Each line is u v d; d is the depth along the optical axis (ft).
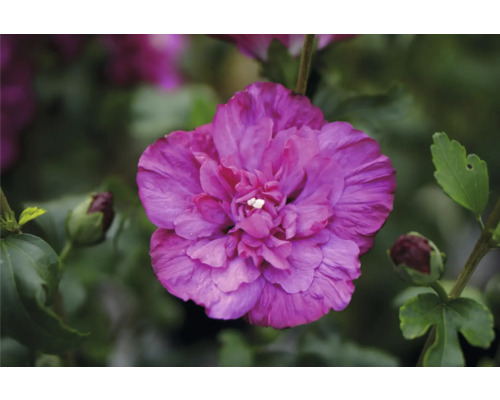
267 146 1.40
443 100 2.22
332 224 1.39
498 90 2.18
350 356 1.72
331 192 1.39
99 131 2.21
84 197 1.66
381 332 2.06
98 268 1.80
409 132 2.10
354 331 2.08
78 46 2.08
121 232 1.69
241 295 1.37
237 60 2.46
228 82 2.50
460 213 2.25
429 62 2.09
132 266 1.82
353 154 1.39
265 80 1.57
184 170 1.41
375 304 2.08
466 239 2.35
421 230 2.10
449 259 2.28
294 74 1.56
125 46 2.10
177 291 1.37
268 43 1.56
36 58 2.10
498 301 1.64
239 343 1.74
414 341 2.04
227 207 1.40
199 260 1.38
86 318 1.90
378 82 2.06
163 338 2.19
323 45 1.57
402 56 2.04
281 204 1.39
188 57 2.42
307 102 1.41
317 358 1.72
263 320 1.37
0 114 2.07
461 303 1.40
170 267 1.38
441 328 1.39
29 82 2.09
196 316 2.17
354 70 2.04
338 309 1.36
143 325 2.10
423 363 1.39
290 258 1.38
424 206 2.13
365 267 2.06
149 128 2.02
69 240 1.54
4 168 2.09
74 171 2.21
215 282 1.37
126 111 2.14
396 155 2.13
